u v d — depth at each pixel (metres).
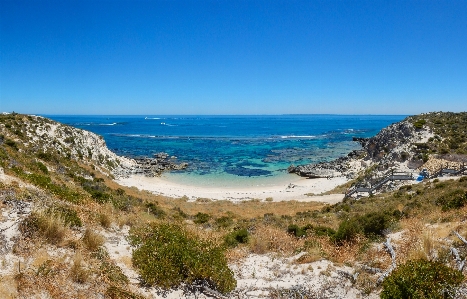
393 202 30.30
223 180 58.28
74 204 15.19
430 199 24.73
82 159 50.84
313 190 50.25
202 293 9.39
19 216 10.39
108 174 52.66
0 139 35.69
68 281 7.75
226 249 13.96
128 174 58.00
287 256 14.04
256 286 10.17
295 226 20.72
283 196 46.66
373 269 10.71
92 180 38.69
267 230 19.50
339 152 93.44
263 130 186.75
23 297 6.70
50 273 7.73
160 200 40.81
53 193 16.03
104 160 58.31
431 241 11.20
